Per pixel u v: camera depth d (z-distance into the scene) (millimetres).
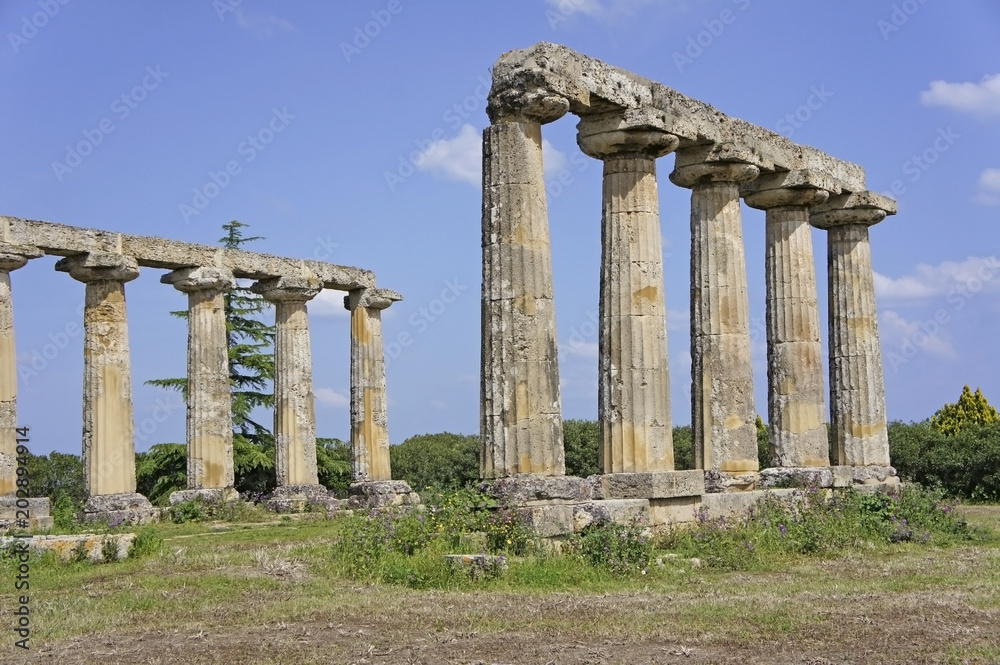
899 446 49594
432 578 17797
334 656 12680
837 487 28156
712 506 23391
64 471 54094
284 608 15633
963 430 52531
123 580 18453
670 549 21453
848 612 15180
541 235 20422
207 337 38719
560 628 14133
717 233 25766
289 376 41250
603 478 22203
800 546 22812
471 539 19266
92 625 14703
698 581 18578
